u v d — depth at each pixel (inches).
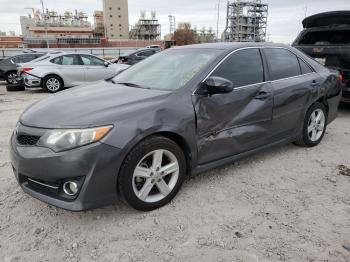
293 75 178.7
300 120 183.0
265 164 172.1
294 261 100.0
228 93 143.1
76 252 104.9
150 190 124.5
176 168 129.7
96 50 1593.3
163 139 122.7
